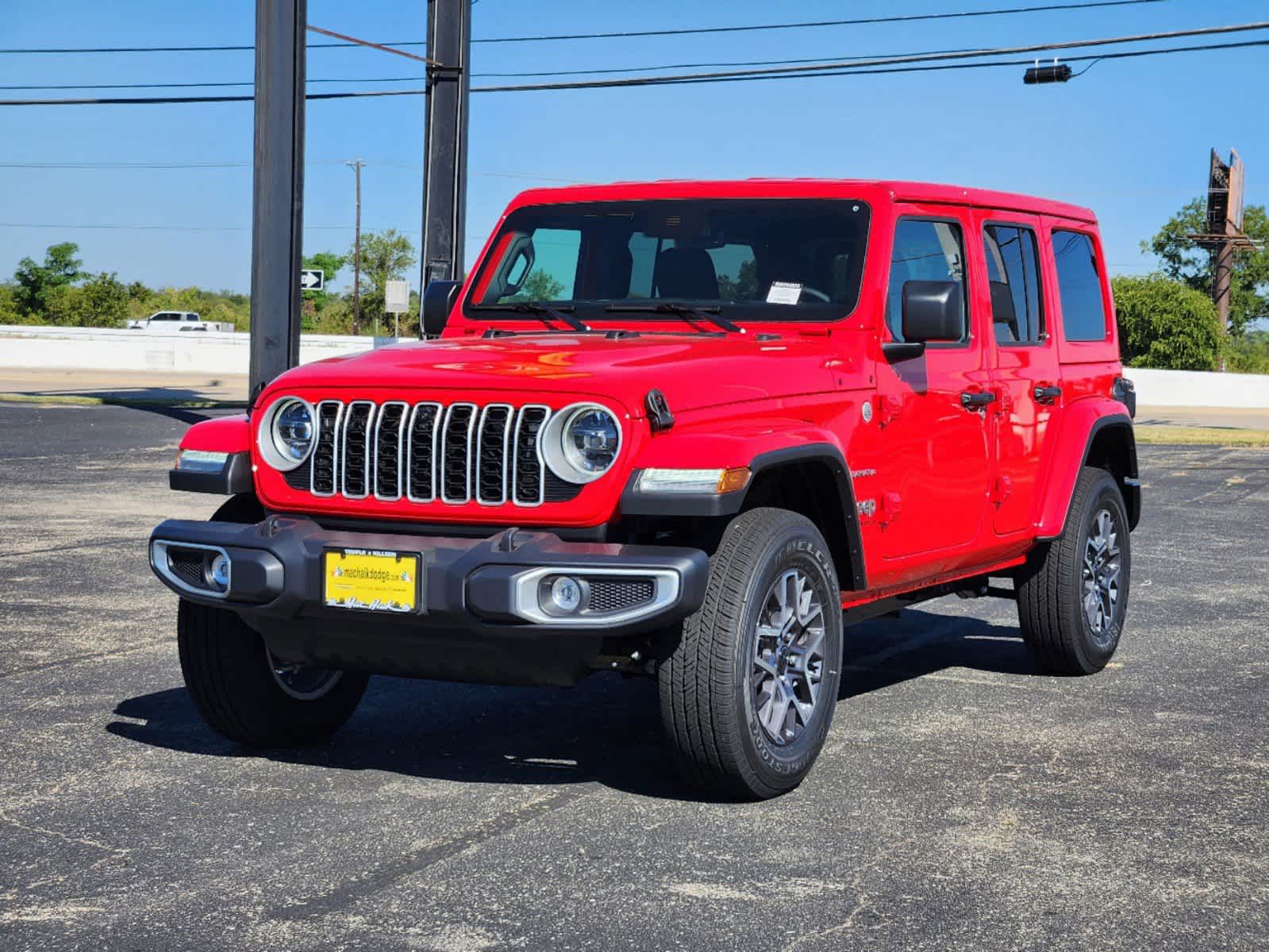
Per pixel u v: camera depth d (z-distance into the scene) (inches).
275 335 754.8
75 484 585.9
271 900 150.6
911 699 249.9
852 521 199.0
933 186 235.5
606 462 172.2
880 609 232.2
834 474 194.7
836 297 214.7
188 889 153.5
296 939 140.0
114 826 174.9
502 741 218.1
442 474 177.0
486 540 173.0
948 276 235.6
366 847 167.5
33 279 3521.2
